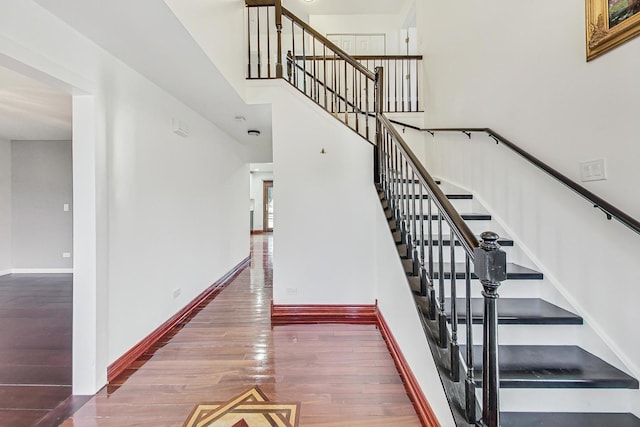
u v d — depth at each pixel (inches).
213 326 116.2
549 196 76.9
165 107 113.0
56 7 62.6
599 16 61.4
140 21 68.3
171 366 87.7
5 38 55.6
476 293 79.7
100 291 78.0
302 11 237.6
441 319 59.2
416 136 169.8
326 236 125.0
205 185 151.5
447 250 95.2
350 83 190.9
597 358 61.2
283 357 92.6
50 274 203.0
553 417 54.3
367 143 124.0
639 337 55.4
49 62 64.3
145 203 99.8
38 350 97.4
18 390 76.7
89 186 76.3
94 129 77.0
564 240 72.0
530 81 83.5
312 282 125.0
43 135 195.0
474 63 114.5
